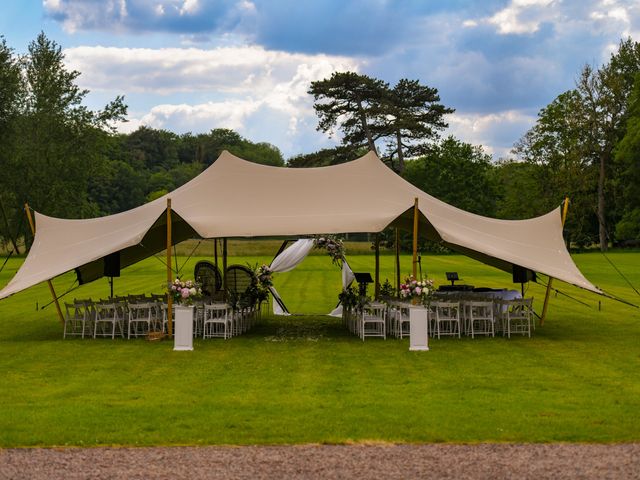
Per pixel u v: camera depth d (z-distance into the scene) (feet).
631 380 36.04
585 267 133.08
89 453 23.62
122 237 50.93
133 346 47.67
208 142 414.82
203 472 21.70
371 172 57.26
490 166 217.77
